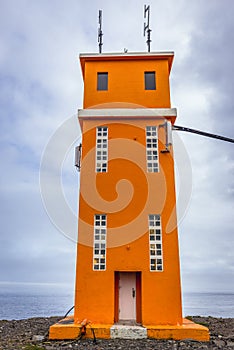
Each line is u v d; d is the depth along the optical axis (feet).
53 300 304.50
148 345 38.11
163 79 57.36
